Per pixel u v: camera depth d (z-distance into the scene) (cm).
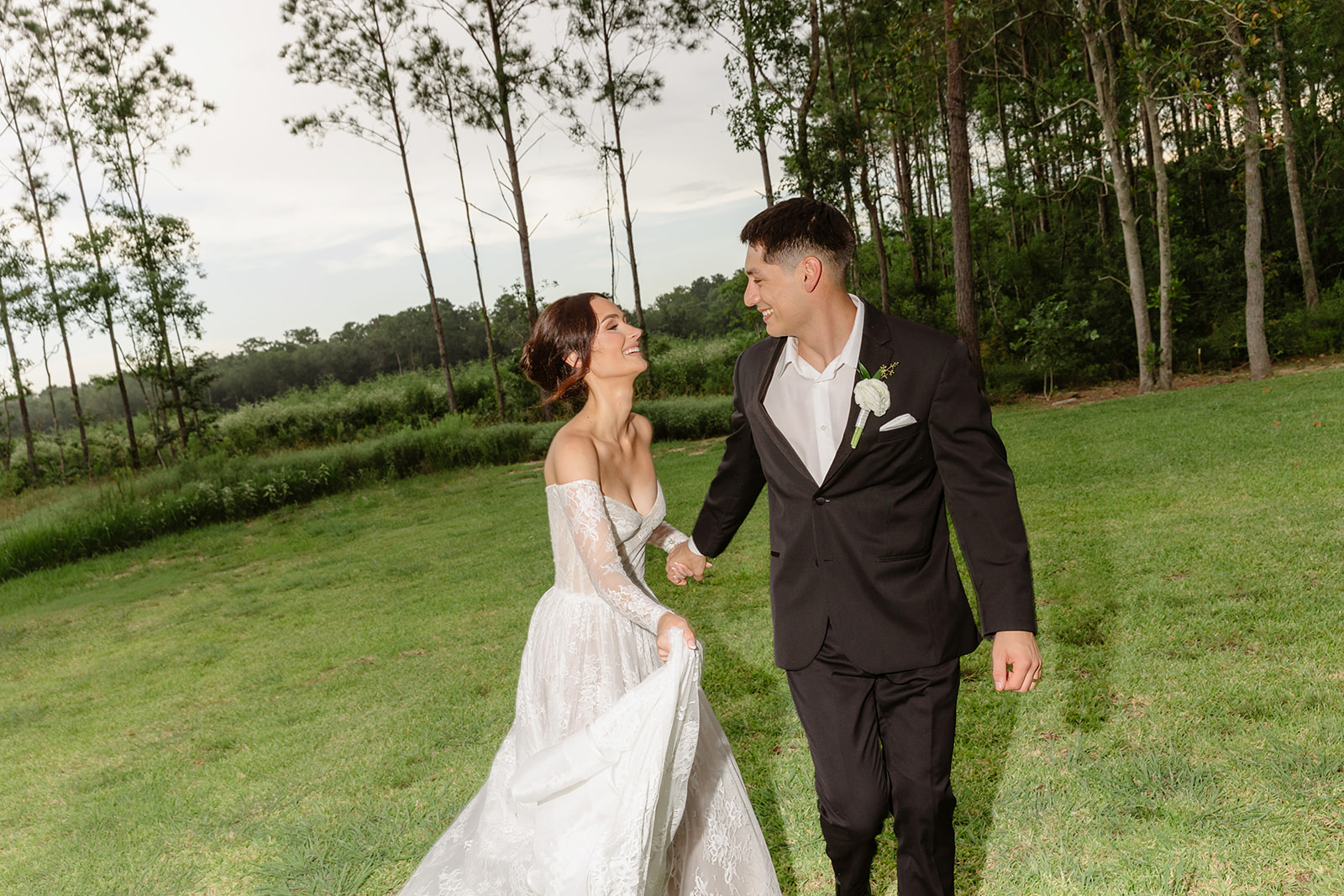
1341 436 748
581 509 188
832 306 182
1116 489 688
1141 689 320
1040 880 217
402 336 8844
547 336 204
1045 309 1850
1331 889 197
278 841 309
